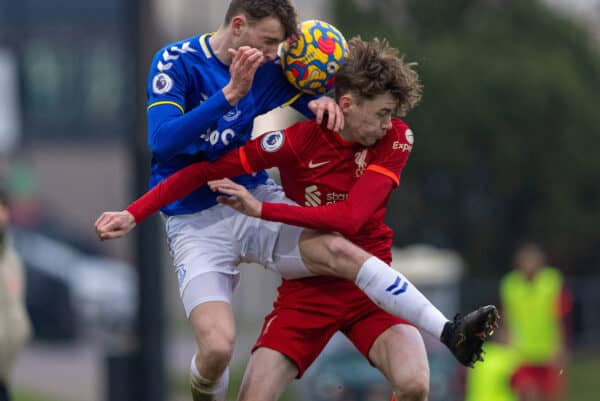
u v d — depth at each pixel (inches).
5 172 4197.8
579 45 2746.1
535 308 1707.7
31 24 4276.6
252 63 629.9
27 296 2807.6
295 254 676.7
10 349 1071.0
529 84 2573.8
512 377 1513.3
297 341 685.9
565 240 2746.1
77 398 2007.9
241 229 688.4
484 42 2625.5
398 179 670.5
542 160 2635.3
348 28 2596.0
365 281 654.5
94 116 4343.0
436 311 644.7
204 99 674.2
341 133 667.4
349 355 1723.7
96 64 4320.9
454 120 2534.5
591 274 2837.1
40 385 2183.8
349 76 647.1
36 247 2955.2
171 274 3398.1
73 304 2832.2
